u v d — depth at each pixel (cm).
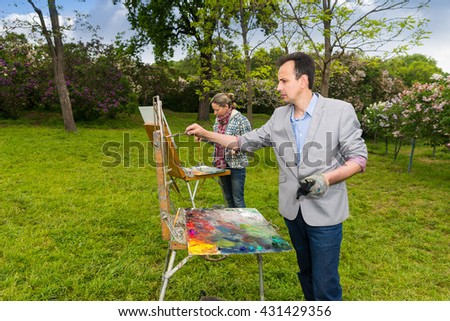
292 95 193
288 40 677
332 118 188
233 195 356
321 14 561
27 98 1385
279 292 268
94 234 355
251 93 834
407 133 732
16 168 609
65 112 1073
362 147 184
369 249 351
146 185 552
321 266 192
